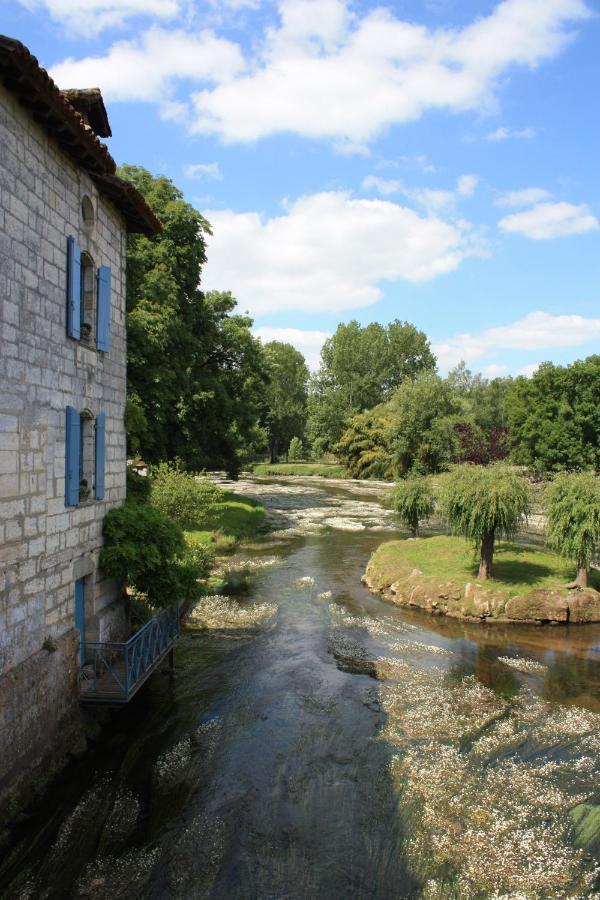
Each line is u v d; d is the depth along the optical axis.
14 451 8.90
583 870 8.22
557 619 18.48
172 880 7.96
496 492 19.52
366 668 14.98
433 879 8.03
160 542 13.02
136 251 27.23
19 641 9.10
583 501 18.73
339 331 80.75
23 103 9.08
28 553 9.34
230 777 10.26
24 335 9.16
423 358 82.88
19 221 9.01
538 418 44.75
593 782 10.24
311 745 11.30
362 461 67.38
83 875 8.03
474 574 20.73
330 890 7.82
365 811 9.41
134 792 9.81
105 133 13.65
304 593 21.45
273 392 85.88
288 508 43.56
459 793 9.88
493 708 12.91
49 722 9.79
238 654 15.70
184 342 28.64
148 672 11.91
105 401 12.62
